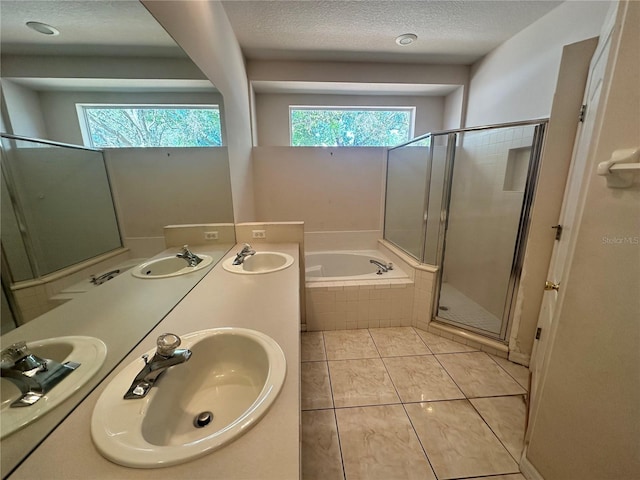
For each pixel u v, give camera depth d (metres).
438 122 3.29
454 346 2.02
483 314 2.28
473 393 1.56
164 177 1.11
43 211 0.56
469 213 2.46
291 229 2.06
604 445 0.77
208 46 1.54
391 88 2.96
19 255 0.50
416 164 2.46
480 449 1.24
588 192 0.79
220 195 1.77
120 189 0.85
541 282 1.67
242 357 0.82
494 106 2.50
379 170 3.05
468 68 2.86
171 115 1.15
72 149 0.64
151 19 0.94
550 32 1.92
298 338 0.81
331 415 1.42
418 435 1.30
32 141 0.53
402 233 2.75
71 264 0.64
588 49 1.30
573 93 1.37
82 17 0.66
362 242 3.19
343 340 2.10
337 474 1.13
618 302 0.71
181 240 1.31
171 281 1.15
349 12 1.96
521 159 2.08
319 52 2.56
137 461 0.43
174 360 0.64
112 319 0.77
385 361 1.85
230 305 1.04
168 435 0.61
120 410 0.54
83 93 0.68
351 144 3.32
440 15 2.00
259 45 2.40
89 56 0.69
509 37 2.29
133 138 0.90
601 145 0.73
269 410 0.54
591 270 0.78
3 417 0.44
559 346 0.92
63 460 0.44
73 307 0.64
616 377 0.72
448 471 1.14
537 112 2.03
